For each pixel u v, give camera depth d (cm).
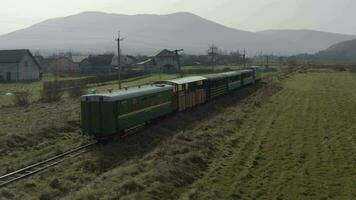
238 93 6694
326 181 2145
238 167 2416
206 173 2284
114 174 2084
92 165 2286
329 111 4838
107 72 11550
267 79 10138
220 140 3144
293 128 3759
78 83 6938
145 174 2047
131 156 2558
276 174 2283
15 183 1970
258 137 3350
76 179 2066
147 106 3406
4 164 2352
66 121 3628
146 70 12769
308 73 12350
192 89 4678
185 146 2777
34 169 2244
